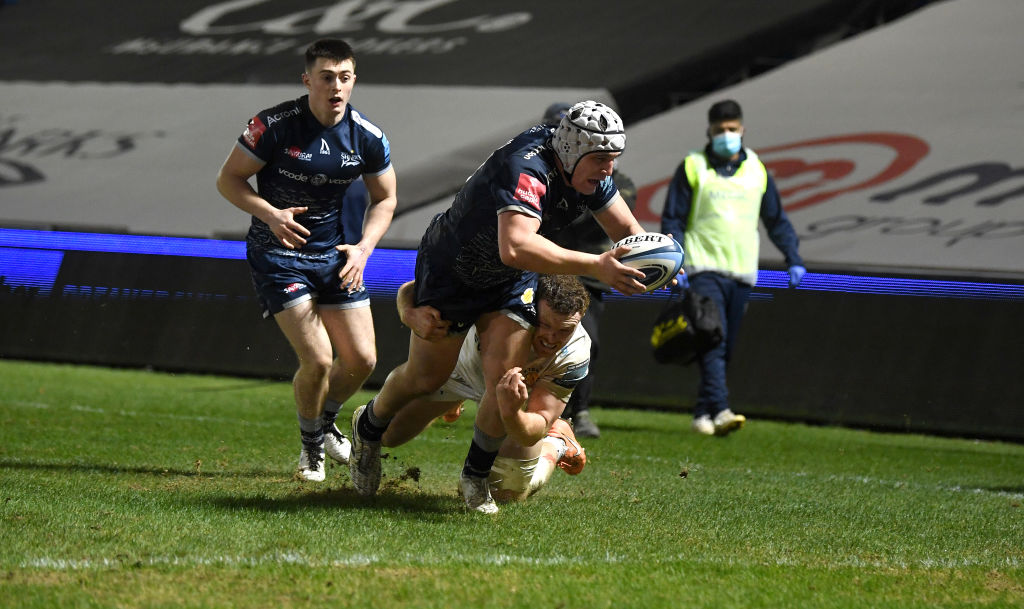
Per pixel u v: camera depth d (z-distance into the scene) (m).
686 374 39.97
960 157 48.88
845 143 51.25
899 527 17.98
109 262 47.50
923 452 31.58
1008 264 41.91
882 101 53.44
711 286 32.66
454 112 57.59
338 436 21.80
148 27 73.81
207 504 16.92
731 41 58.81
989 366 36.50
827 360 38.38
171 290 46.38
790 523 17.84
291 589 11.95
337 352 20.83
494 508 17.47
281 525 15.34
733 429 32.53
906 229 44.97
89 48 71.75
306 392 20.25
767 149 52.03
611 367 40.94
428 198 52.66
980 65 54.34
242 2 74.81
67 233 48.81
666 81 58.03
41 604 11.11
